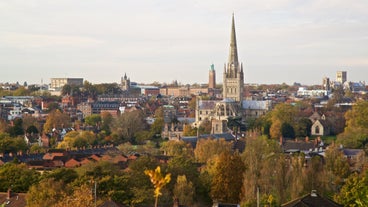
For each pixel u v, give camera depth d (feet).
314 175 639.76
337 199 588.09
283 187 631.56
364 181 563.89
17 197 623.36
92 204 531.50
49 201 560.61
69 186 629.92
